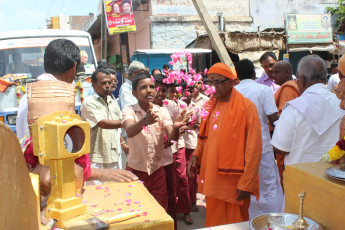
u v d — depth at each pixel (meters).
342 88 1.98
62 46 1.89
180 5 11.75
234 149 2.56
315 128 2.44
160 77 3.79
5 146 0.73
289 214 1.56
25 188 0.86
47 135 1.06
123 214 1.21
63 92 1.30
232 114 2.60
